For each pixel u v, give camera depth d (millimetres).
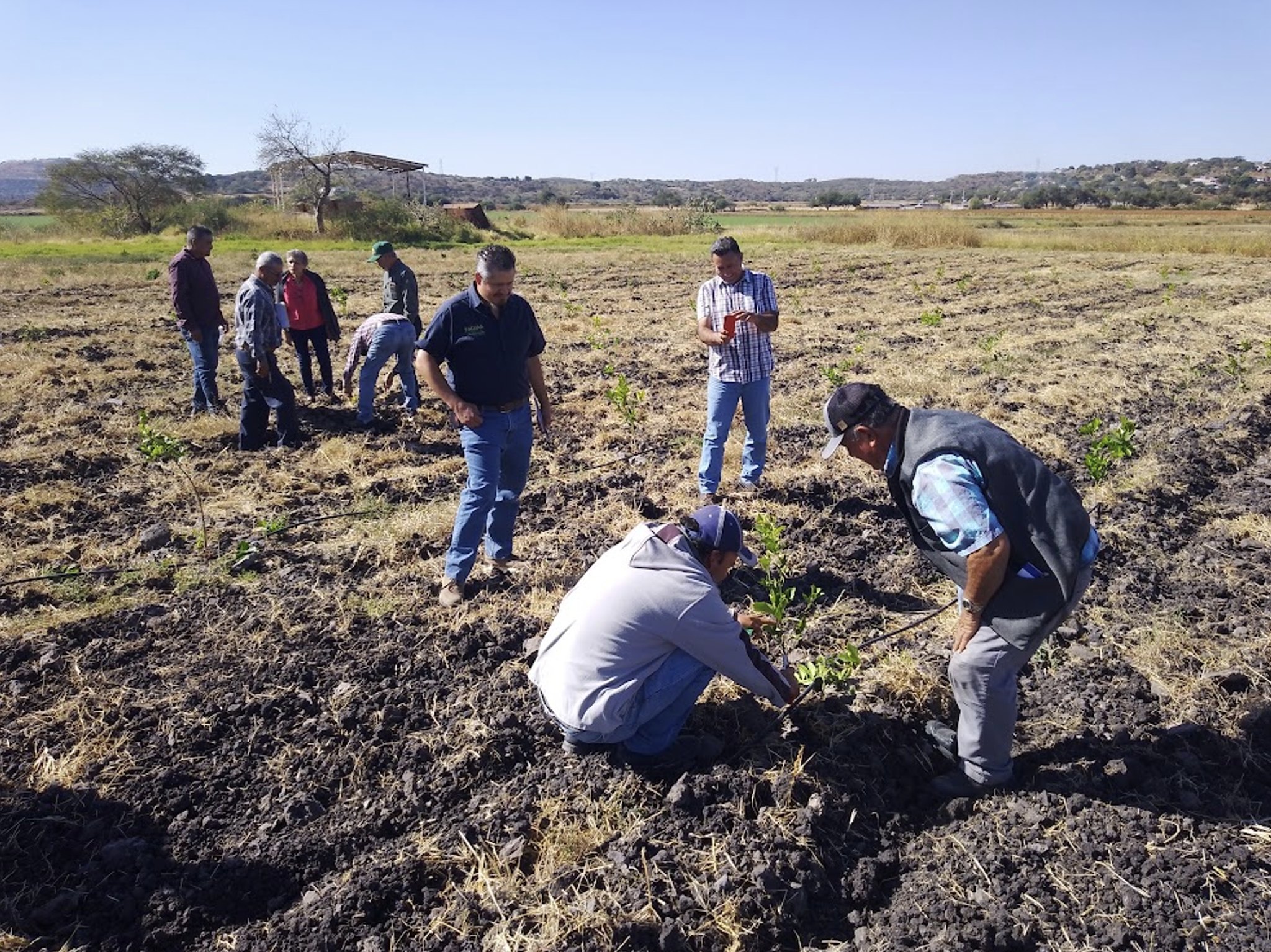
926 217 52500
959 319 16000
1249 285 20797
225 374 11109
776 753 3916
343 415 9344
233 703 4285
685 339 13906
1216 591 5500
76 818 3584
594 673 3725
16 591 5367
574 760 3953
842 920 3312
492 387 5125
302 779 3846
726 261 6430
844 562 5949
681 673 3770
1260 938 3051
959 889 3348
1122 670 4641
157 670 4555
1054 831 3588
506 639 4871
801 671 4301
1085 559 3352
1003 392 10422
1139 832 3545
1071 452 8109
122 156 51188
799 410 9641
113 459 7781
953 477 3195
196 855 3457
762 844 3426
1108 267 26516
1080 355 12352
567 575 5633
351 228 43656
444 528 6332
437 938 3105
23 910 3197
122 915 3205
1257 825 3590
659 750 3850
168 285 20375
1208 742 4070
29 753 3953
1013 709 3627
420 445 8344
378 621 5078
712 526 3854
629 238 45188
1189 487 7281
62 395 9844
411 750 3998
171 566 5695
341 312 15758
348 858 3488
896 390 10375
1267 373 11117
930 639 4961
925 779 4020
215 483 7305
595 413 9578
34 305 16719
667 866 3346
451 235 45000
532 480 7438
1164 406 9773
